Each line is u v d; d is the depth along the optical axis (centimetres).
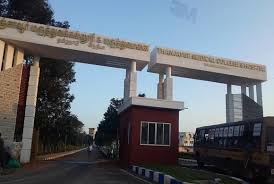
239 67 3450
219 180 1706
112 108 6056
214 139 2841
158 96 3434
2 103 2736
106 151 5850
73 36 2889
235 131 2428
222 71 3366
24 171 2208
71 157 5566
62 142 8350
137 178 2000
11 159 2455
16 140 3181
